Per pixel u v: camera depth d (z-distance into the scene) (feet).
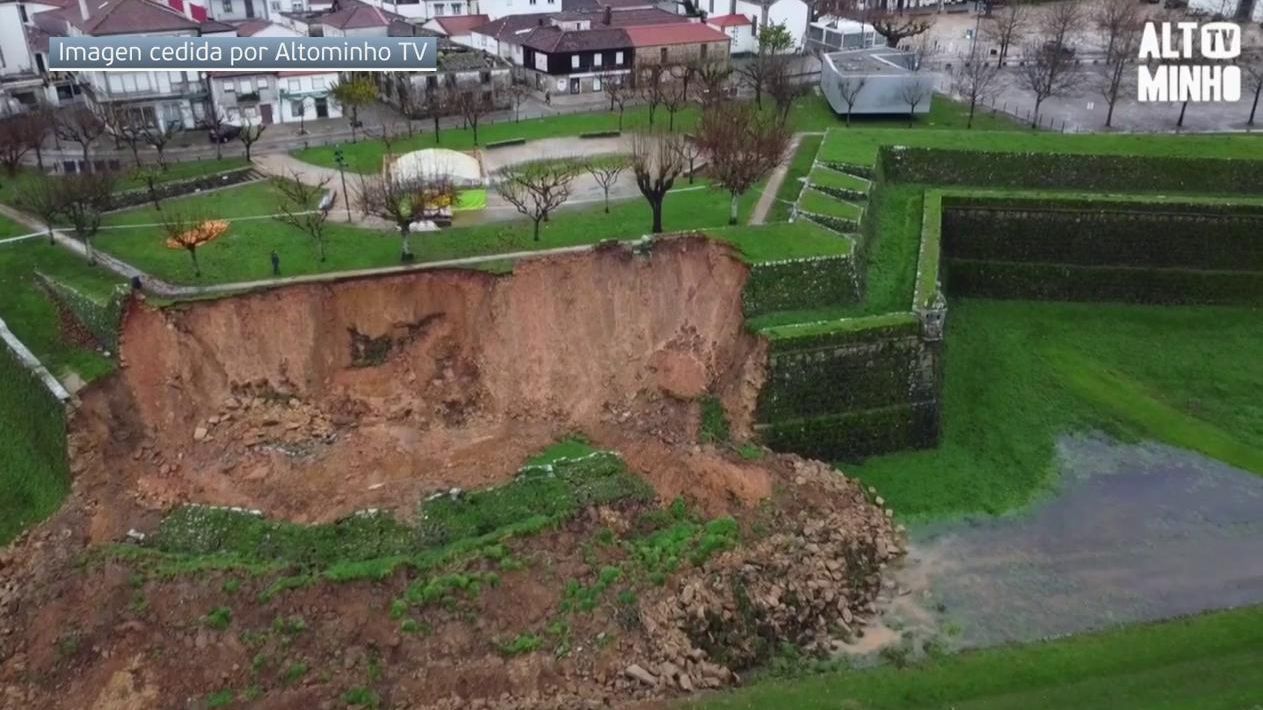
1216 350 225.97
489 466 173.99
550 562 155.43
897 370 195.83
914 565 168.14
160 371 180.04
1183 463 192.85
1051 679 142.51
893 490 186.19
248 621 145.28
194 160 280.31
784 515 170.81
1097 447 197.26
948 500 183.62
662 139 258.16
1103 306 243.81
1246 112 330.75
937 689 140.97
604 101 356.79
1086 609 158.40
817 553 163.63
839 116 319.47
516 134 304.50
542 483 169.07
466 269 193.77
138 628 144.66
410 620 144.77
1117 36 382.63
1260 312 239.09
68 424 171.22
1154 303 244.22
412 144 294.25
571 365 192.34
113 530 161.48
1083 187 258.16
